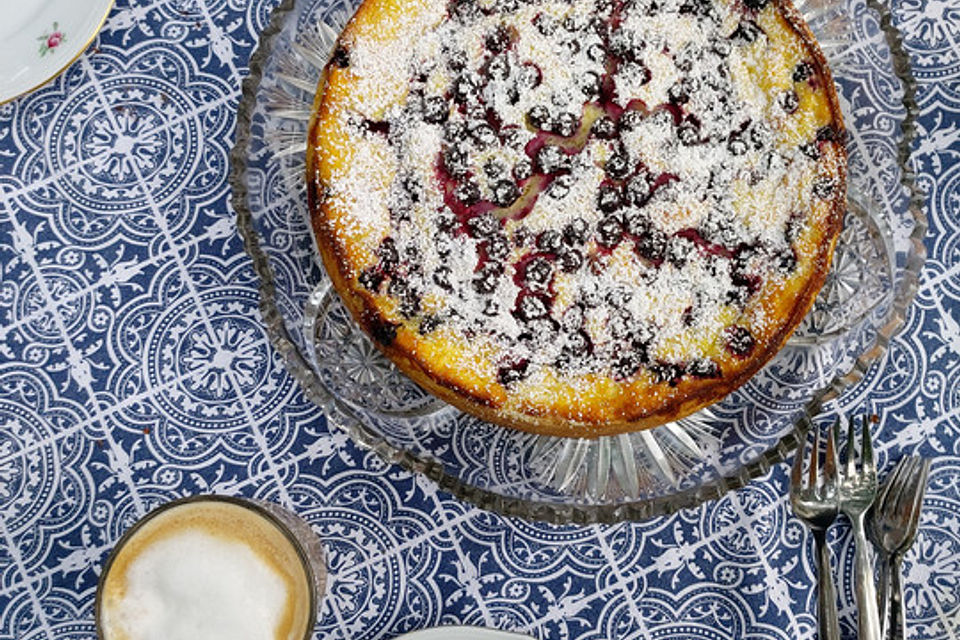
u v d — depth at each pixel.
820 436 1.08
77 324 1.08
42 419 1.07
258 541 1.03
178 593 1.02
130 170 1.09
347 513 1.07
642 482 1.04
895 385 1.08
